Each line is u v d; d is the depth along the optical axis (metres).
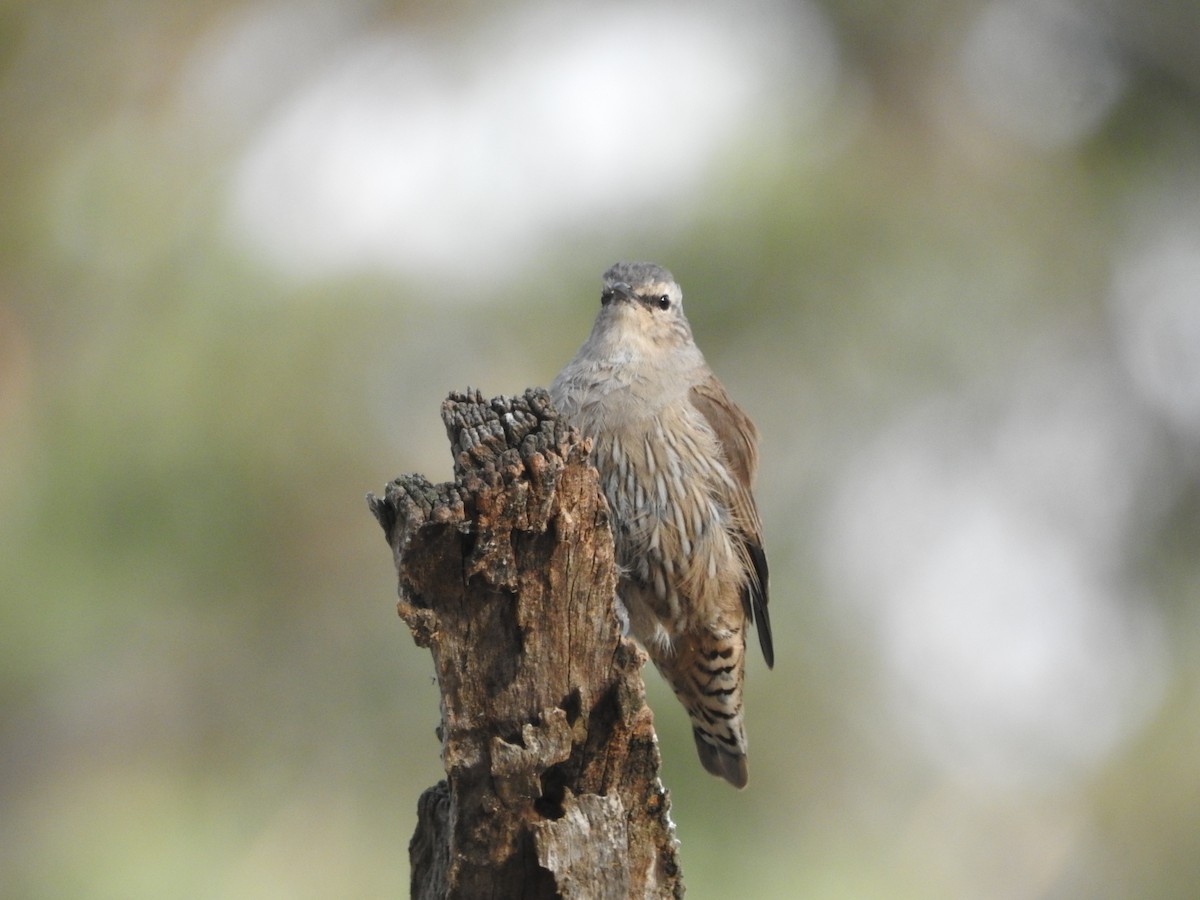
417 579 5.46
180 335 11.95
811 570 12.73
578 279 12.20
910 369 12.77
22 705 12.74
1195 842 12.61
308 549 12.47
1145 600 13.94
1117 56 13.90
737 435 8.73
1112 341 13.95
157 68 13.28
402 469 12.41
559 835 5.57
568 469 5.40
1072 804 12.95
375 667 12.91
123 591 11.98
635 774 5.68
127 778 12.84
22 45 13.03
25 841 12.87
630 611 8.54
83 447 11.76
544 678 5.55
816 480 12.88
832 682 12.38
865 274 12.35
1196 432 14.27
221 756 12.84
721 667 8.78
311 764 12.77
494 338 12.35
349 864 12.39
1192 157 13.86
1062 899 12.55
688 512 8.30
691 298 12.01
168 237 12.38
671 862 5.75
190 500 11.89
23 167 12.77
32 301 12.31
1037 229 13.39
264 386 11.95
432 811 5.96
